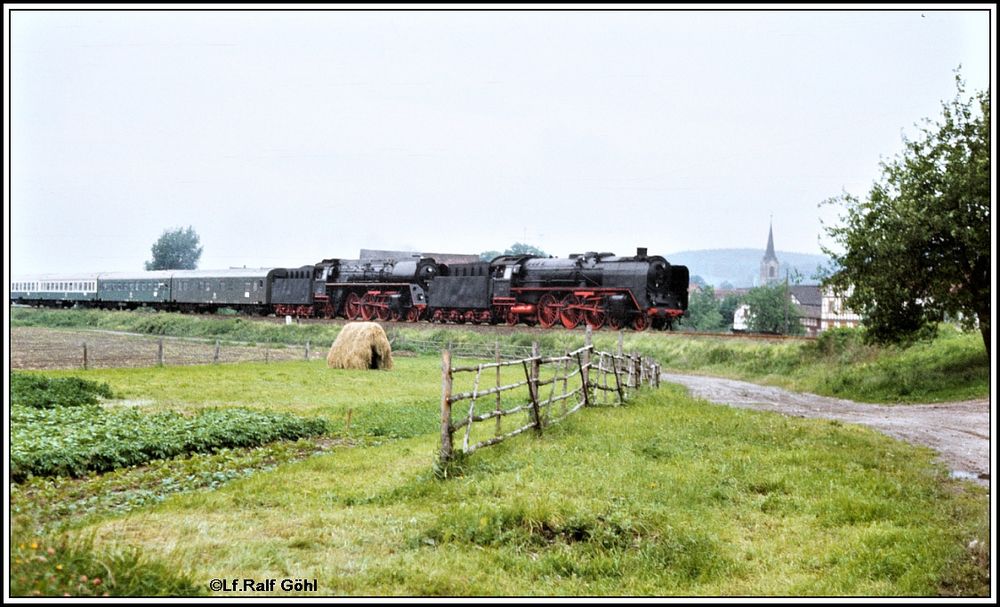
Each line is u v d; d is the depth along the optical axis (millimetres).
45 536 7895
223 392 23516
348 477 11586
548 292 49531
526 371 14562
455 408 20484
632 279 45094
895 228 26406
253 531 8805
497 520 8852
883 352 33875
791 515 10078
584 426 15375
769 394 30078
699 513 9773
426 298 57375
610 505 9469
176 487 11078
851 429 17094
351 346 33844
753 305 99375
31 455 11367
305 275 64625
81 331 63031
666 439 14273
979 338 30672
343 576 7500
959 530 9297
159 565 7051
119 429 13898
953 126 26500
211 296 71062
